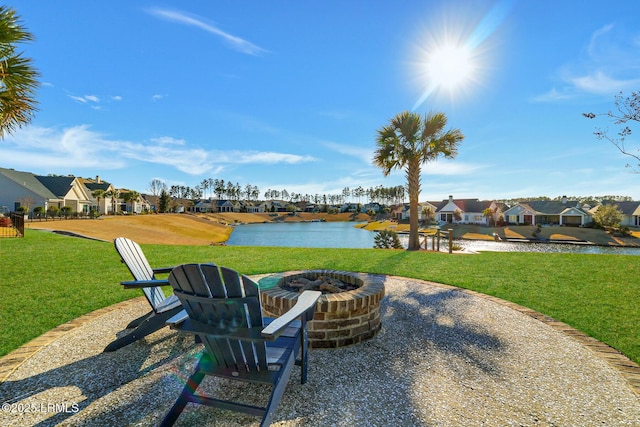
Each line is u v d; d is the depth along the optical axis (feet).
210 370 6.55
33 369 8.43
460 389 7.65
